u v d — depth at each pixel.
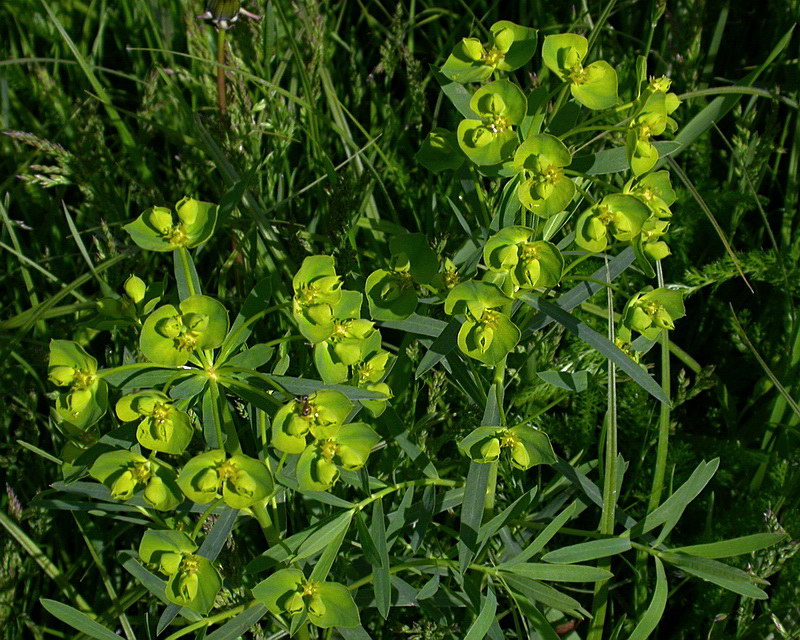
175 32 0.55
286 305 0.33
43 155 0.52
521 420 0.44
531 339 0.43
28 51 0.56
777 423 0.46
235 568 0.38
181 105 0.47
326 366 0.34
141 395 0.31
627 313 0.36
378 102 0.52
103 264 0.43
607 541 0.36
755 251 0.47
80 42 0.57
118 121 0.50
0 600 0.40
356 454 0.33
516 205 0.35
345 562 0.39
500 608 0.42
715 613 0.42
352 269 0.42
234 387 0.33
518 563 0.36
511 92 0.33
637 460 0.45
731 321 0.48
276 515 0.35
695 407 0.49
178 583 0.32
